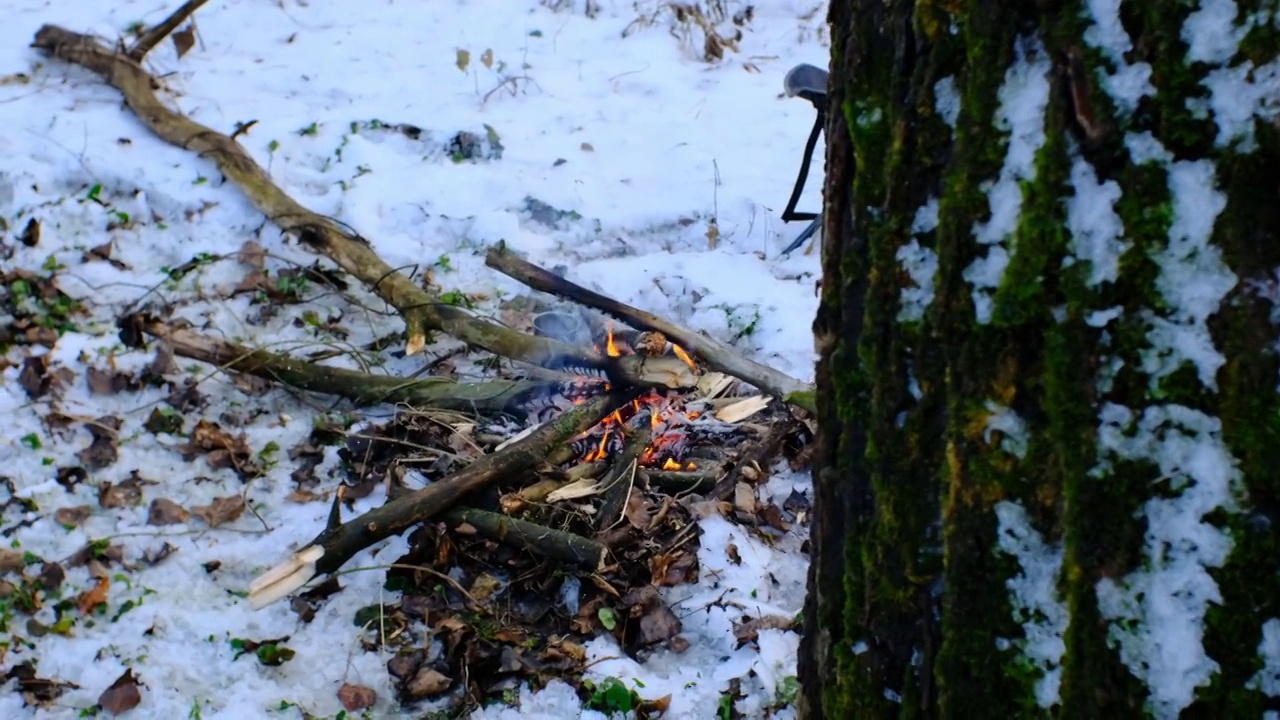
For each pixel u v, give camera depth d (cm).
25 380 423
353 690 322
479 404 429
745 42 745
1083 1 147
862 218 175
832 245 183
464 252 527
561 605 352
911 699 180
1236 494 145
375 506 386
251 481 398
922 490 174
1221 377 145
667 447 416
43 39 612
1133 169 147
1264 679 146
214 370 443
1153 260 147
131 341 443
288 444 418
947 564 170
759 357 475
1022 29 153
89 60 602
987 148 157
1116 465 152
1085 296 151
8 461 393
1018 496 162
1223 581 147
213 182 534
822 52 738
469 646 332
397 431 418
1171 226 146
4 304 461
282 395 441
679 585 362
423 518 361
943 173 164
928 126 165
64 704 316
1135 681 154
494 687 325
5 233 492
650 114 645
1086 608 156
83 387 430
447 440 416
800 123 647
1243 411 144
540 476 392
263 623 343
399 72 654
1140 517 152
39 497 380
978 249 160
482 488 374
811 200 574
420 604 348
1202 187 143
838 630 192
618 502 381
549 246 533
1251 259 142
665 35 726
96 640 334
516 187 558
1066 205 152
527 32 716
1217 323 145
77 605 343
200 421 415
